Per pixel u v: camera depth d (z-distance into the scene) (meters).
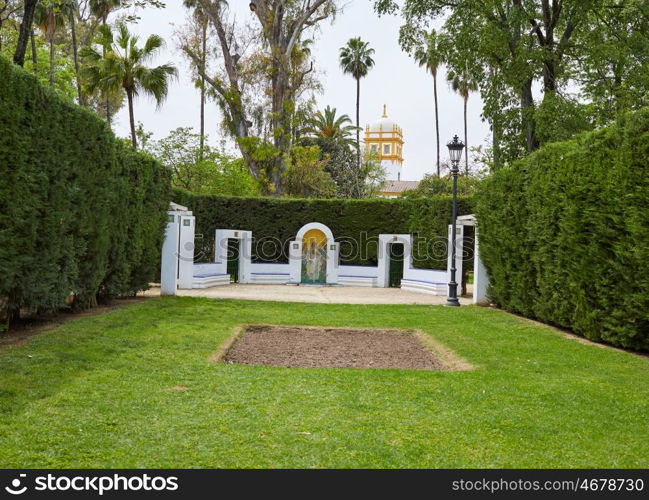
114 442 4.17
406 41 19.53
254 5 28.78
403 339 9.96
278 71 28.27
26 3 14.77
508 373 6.81
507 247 12.99
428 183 39.56
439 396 5.69
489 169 36.53
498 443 4.37
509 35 17.61
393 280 23.16
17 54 14.75
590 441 4.46
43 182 8.23
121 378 5.97
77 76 26.73
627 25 18.86
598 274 8.86
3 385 5.39
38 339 7.64
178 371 6.43
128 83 25.19
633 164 7.94
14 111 7.29
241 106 28.09
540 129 17.22
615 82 18.98
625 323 8.29
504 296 13.49
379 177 47.16
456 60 18.77
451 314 12.66
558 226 10.37
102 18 28.48
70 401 5.06
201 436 4.35
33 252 8.16
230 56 28.27
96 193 10.40
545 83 18.64
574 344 8.84
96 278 11.05
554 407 5.37
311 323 11.07
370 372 6.75
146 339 8.23
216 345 8.20
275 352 8.49
